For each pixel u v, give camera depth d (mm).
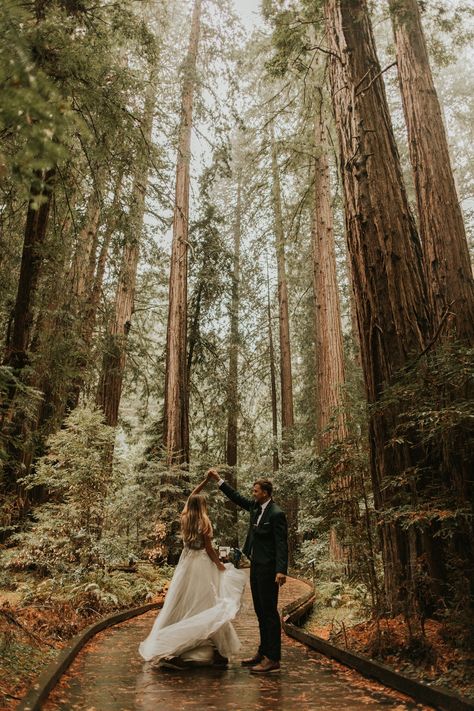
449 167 7027
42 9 6328
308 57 12594
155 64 8891
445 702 3250
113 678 4121
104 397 14070
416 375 5000
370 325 6328
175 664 4496
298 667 4641
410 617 4707
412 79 7461
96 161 8453
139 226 11977
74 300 10102
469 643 3982
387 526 5605
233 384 20125
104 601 7359
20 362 6996
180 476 13773
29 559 8258
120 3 8094
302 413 22984
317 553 14281
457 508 4426
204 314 19188
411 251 6449
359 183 6809
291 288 23500
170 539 12719
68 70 6402
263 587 4660
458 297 6246
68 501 9008
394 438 5090
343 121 7258
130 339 17922
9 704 3084
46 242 8281
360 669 4340
